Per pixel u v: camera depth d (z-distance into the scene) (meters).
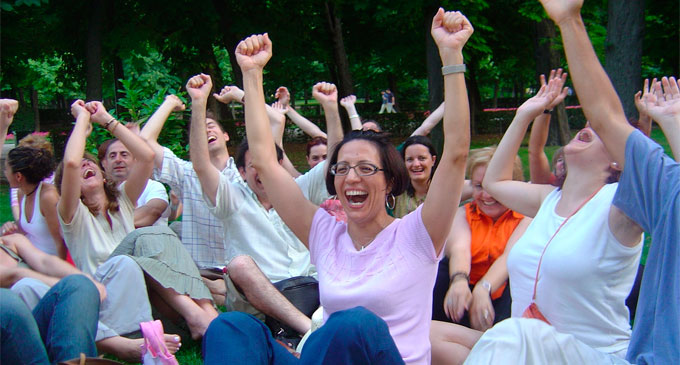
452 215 2.47
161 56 20.20
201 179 4.30
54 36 16.45
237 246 4.42
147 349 3.11
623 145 2.37
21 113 30.67
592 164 2.77
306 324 3.81
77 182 3.85
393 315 2.47
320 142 5.71
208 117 5.36
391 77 31.52
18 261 3.81
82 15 15.12
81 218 3.98
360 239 2.67
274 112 5.39
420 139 4.62
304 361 2.30
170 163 4.91
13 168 4.09
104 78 20.83
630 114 9.46
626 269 2.62
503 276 3.48
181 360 3.82
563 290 2.66
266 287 3.89
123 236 4.29
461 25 2.41
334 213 4.13
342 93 18.23
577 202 2.79
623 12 9.38
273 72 18.22
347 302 2.50
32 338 2.74
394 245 2.53
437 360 3.13
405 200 4.66
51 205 4.11
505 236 3.70
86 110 4.02
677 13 11.63
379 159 2.59
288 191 2.78
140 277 3.82
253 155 2.79
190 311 3.93
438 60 13.91
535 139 3.52
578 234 2.66
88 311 3.05
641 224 2.37
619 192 2.40
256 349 2.50
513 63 22.86
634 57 9.44
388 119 21.69
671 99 2.65
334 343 2.24
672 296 2.11
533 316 2.78
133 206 4.43
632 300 3.86
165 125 7.75
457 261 3.58
